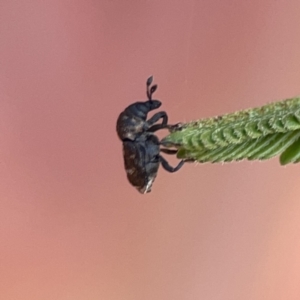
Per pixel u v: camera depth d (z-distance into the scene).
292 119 0.05
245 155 0.05
